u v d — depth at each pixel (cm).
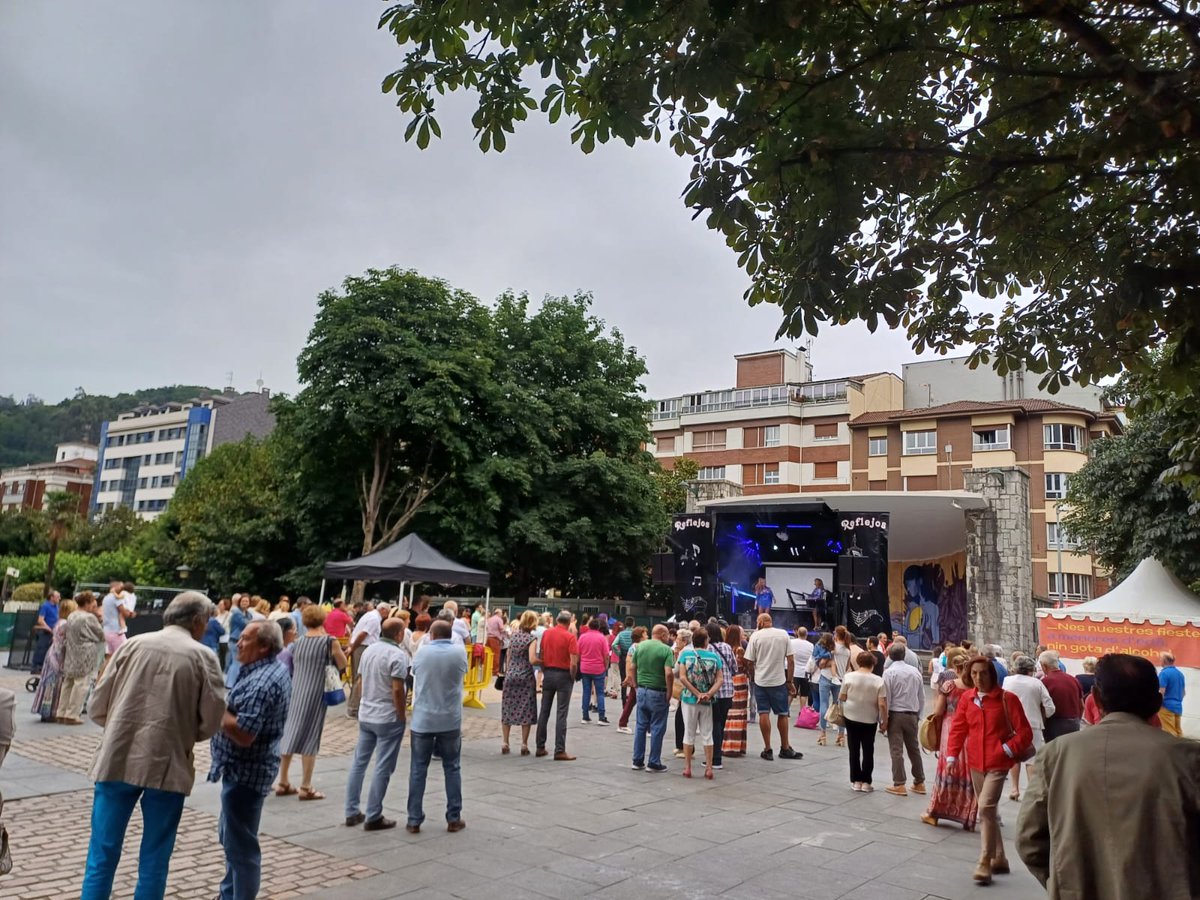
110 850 408
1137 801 264
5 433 14688
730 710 1147
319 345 2648
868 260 625
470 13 469
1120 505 2120
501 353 2959
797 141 510
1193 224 596
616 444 3153
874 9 528
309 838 636
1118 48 516
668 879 571
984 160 550
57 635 1159
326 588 2912
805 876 593
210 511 3525
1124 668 290
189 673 425
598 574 3231
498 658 1780
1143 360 646
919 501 2605
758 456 5472
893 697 930
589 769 980
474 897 520
